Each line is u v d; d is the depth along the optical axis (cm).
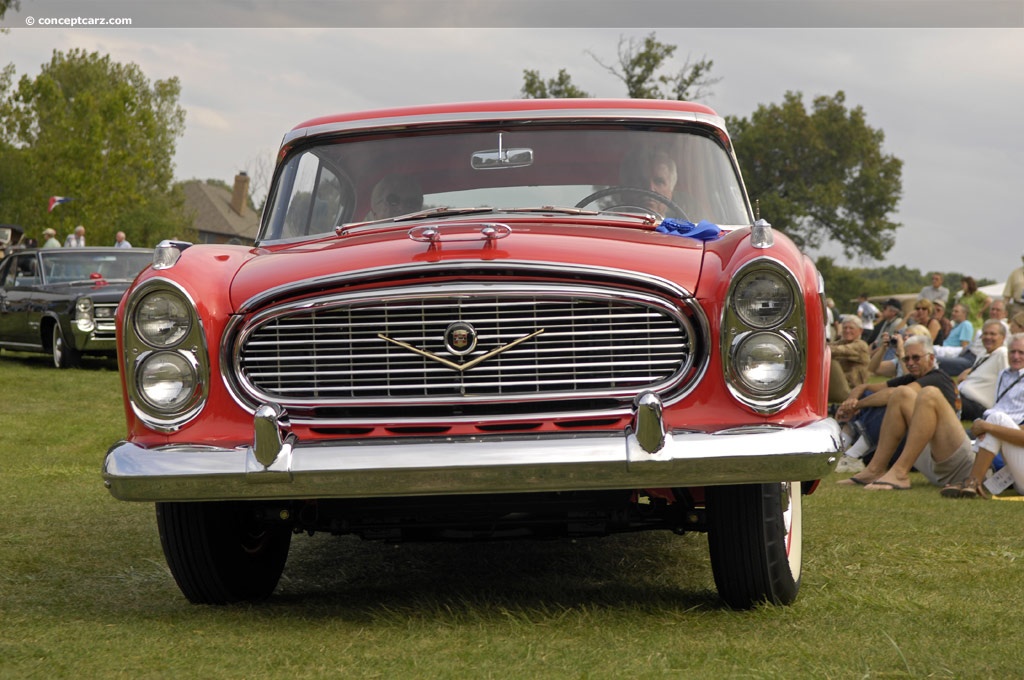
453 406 380
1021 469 738
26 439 998
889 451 812
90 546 558
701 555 536
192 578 432
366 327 384
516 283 378
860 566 498
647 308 378
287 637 383
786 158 6738
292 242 505
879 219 6750
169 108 7994
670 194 502
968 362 1292
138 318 392
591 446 364
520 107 525
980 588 454
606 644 366
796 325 375
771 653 353
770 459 363
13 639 380
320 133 532
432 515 417
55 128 5222
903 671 334
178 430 390
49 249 1684
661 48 5291
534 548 559
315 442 373
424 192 506
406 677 332
